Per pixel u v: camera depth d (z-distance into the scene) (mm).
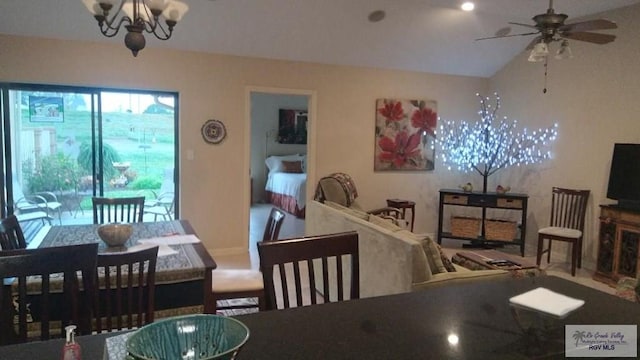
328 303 1489
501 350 1170
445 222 6641
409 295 1578
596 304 1502
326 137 5848
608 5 4605
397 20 4945
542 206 5762
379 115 6090
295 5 4492
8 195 4727
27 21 4270
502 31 5324
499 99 6445
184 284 2301
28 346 1163
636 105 4578
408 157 6312
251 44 5105
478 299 1544
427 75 6320
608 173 4879
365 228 3199
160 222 3455
